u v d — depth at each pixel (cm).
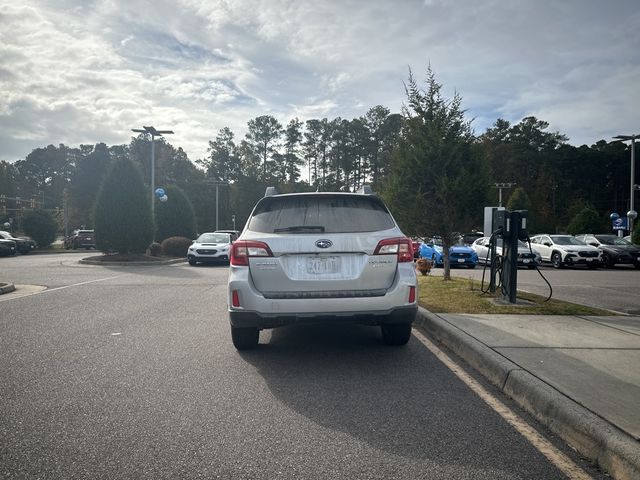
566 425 325
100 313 818
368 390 423
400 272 498
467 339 540
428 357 538
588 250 2125
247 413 367
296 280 484
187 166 9256
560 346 509
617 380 394
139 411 370
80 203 9219
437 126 1109
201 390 421
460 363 514
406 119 1166
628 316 697
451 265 2131
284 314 480
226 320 755
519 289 1140
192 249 2120
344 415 364
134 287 1206
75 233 4294
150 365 499
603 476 275
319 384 439
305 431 333
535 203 6419
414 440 320
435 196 1109
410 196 1116
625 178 8225
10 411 368
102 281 1354
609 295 1066
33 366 494
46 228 4094
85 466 281
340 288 486
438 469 279
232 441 316
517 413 371
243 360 522
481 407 384
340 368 493
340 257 490
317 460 289
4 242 3066
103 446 308
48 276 1511
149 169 8588
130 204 2177
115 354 544
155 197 2984
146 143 9056
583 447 305
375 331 686
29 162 12456
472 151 1105
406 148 1140
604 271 1969
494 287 905
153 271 1744
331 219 508
